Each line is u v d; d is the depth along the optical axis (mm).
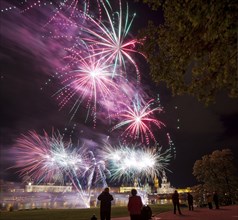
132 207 11469
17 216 20625
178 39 10000
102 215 13000
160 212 24062
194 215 20375
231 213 21047
